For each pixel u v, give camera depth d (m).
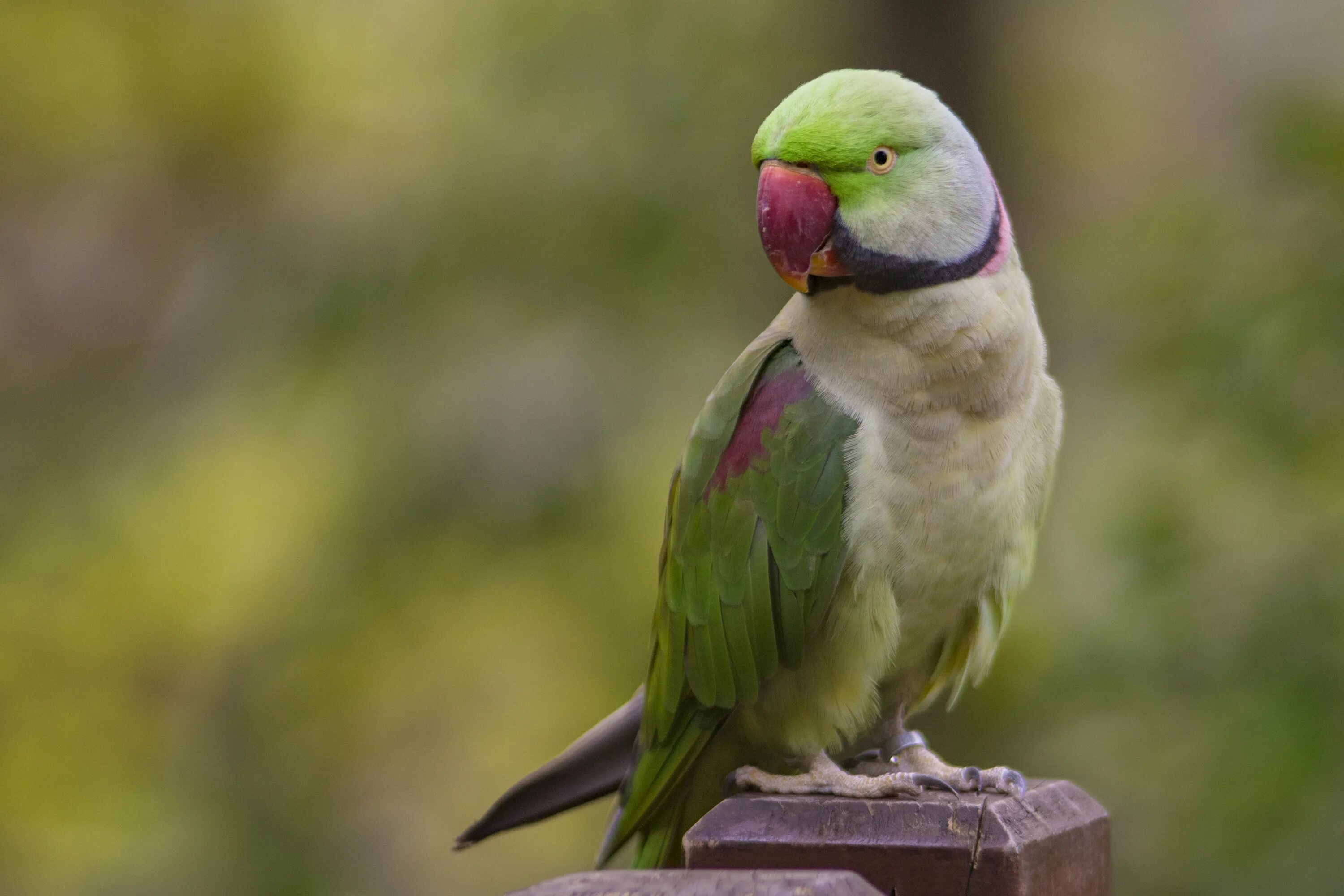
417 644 12.99
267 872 12.48
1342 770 8.78
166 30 14.62
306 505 13.43
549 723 13.37
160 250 15.80
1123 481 10.12
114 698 13.76
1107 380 11.30
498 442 12.78
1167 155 14.45
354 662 12.91
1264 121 10.03
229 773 13.02
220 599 13.73
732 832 3.90
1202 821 9.06
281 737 13.06
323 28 14.68
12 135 15.15
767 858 3.85
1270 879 8.80
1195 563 9.33
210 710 13.36
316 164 14.84
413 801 13.88
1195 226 10.01
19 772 13.26
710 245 12.91
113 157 15.29
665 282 12.91
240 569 13.70
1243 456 9.40
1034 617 10.24
